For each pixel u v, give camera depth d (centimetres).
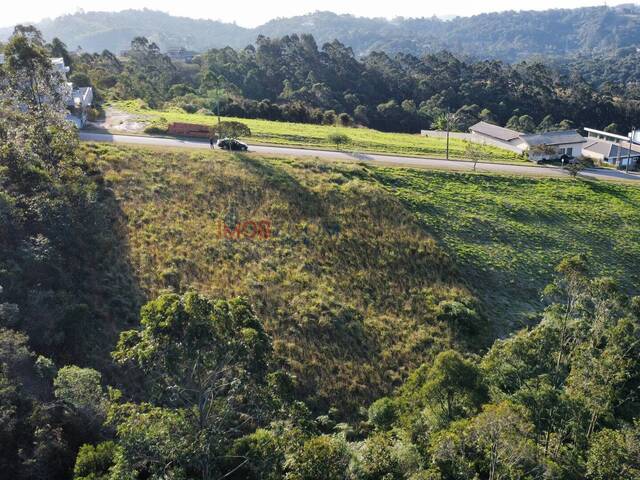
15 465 2109
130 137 6159
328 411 3200
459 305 4156
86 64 12200
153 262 3928
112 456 2044
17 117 4478
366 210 5131
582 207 6259
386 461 2103
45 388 2489
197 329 1848
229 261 4134
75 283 3488
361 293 4175
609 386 2705
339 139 7012
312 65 16525
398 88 16450
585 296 3394
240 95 13050
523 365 3003
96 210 4075
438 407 2589
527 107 15825
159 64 16812
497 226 5509
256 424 2475
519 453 2055
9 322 2744
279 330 3625
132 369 3025
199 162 5356
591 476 2272
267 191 5056
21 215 3459
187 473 2053
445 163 7000
